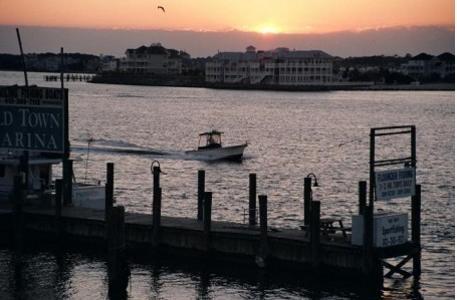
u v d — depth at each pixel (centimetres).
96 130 18950
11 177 6744
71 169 6625
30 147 6669
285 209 8325
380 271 5272
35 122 6644
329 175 11538
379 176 5203
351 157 14162
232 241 5553
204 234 5625
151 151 13762
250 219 5953
